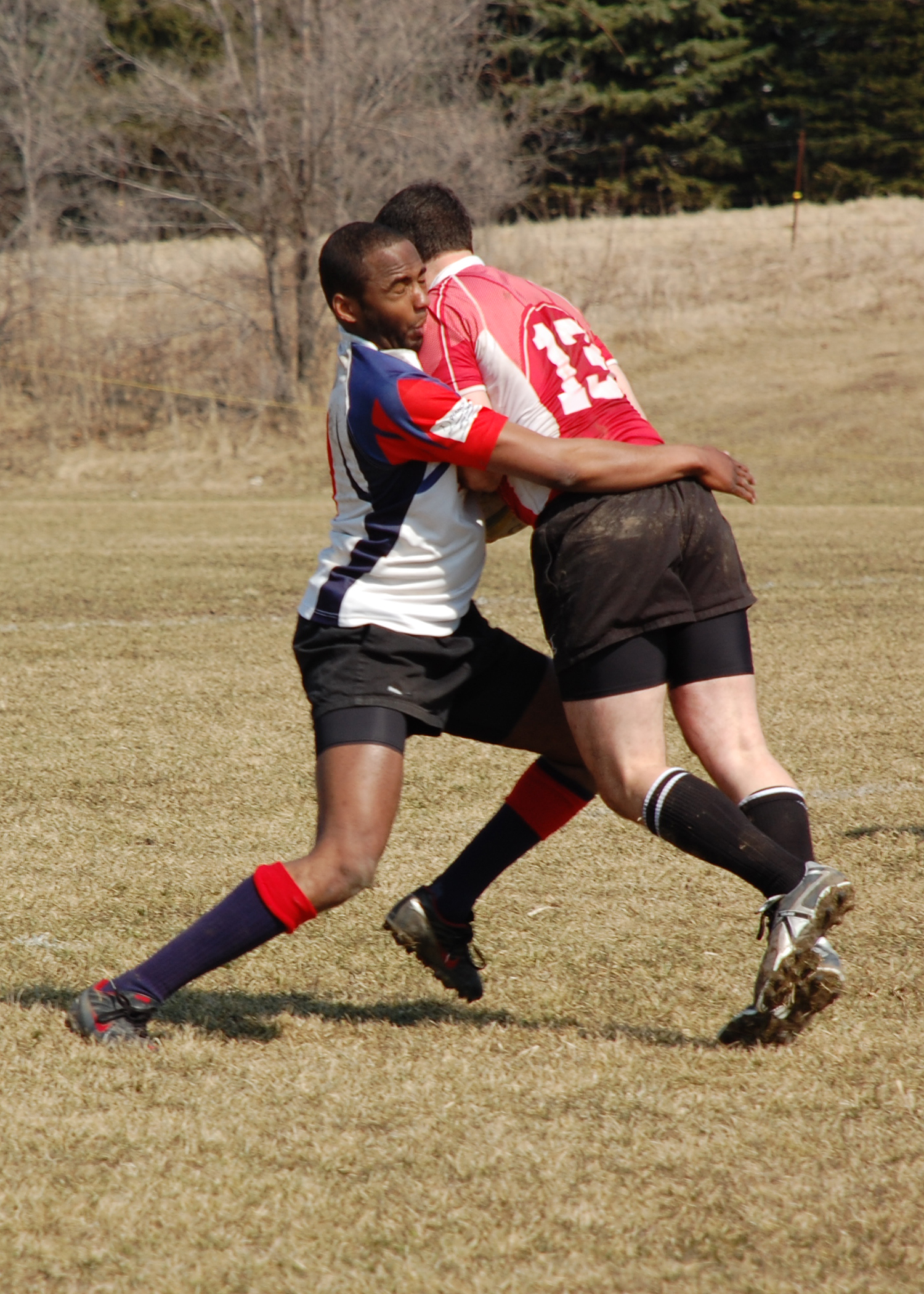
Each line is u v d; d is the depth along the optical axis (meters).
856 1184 7.45
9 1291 6.51
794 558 39.34
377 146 85.00
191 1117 8.33
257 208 84.44
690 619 9.30
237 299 93.12
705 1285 6.54
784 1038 9.27
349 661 9.33
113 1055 9.31
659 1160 7.71
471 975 10.55
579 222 126.00
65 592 34.25
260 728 20.53
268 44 82.62
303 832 15.62
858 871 13.99
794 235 109.50
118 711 21.64
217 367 88.88
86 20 91.56
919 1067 9.10
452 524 9.39
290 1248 6.86
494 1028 10.01
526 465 9.02
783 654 25.81
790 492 60.78
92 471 76.06
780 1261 6.73
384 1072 9.06
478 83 107.25
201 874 14.15
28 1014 10.14
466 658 9.64
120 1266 6.72
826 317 97.00
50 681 23.91
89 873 14.14
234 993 10.99
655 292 102.69
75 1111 8.41
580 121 141.50
